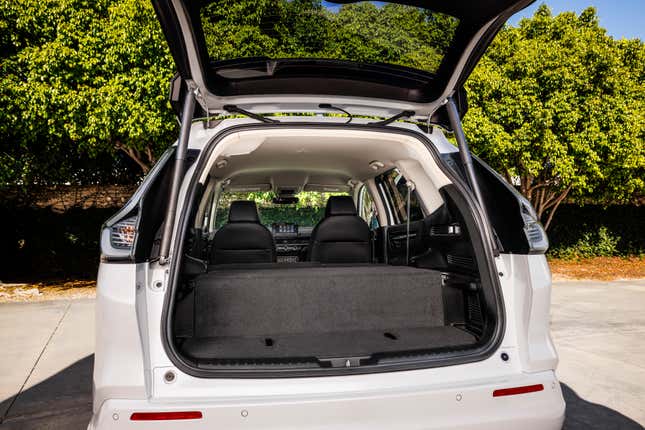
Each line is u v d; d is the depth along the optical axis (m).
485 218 2.15
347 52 2.38
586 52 9.91
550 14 11.95
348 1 2.04
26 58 7.81
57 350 5.06
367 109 2.50
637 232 14.88
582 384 3.91
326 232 3.66
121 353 1.69
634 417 3.26
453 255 2.69
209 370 1.74
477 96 9.89
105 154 12.04
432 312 2.51
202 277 2.32
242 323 2.32
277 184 5.15
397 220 3.97
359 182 4.91
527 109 9.77
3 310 7.39
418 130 2.49
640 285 10.02
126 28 7.65
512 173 11.20
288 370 1.77
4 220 11.15
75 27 7.89
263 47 2.18
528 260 2.03
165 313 1.79
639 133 10.03
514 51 10.50
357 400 1.69
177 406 1.61
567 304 7.70
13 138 9.62
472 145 10.12
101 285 1.73
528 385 1.86
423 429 1.72
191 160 2.11
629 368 4.32
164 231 1.83
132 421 1.60
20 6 7.77
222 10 1.96
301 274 2.37
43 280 11.09
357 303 2.42
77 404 3.56
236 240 3.50
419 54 2.26
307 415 1.65
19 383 4.02
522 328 2.00
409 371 1.84
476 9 1.91
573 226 14.37
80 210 11.66
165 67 7.83
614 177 10.94
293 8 2.09
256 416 1.62
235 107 2.31
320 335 2.32
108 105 7.67
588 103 9.73
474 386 1.80
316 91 2.33
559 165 9.83
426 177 2.94
